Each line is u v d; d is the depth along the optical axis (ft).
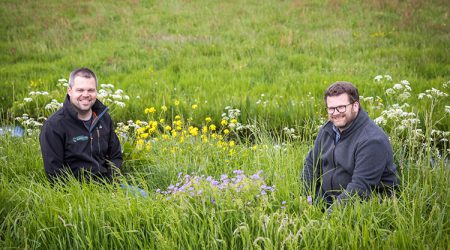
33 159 14.11
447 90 23.07
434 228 9.43
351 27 42.60
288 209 9.95
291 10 50.44
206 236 9.30
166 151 15.11
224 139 18.02
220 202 10.02
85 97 12.17
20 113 22.18
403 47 34.58
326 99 10.87
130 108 22.39
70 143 12.35
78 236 9.14
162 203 10.55
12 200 10.45
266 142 14.97
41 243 9.57
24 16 48.80
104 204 10.21
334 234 8.95
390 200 10.18
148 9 54.13
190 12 51.67
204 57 34.22
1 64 33.17
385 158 10.42
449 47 33.58
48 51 36.68
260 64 31.65
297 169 12.70
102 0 57.72
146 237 9.54
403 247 8.75
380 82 24.57
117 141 13.67
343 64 30.30
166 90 25.88
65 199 10.55
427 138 12.07
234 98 22.33
